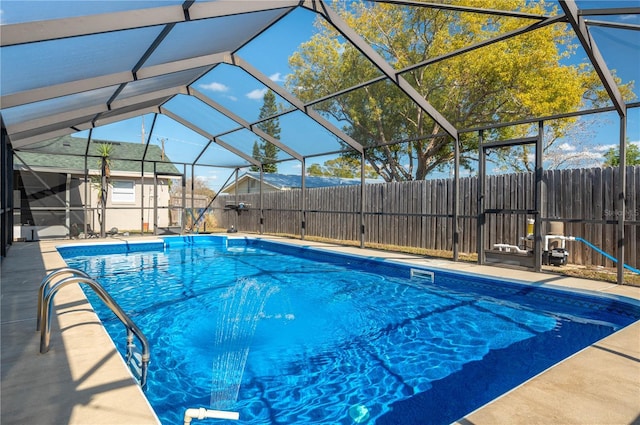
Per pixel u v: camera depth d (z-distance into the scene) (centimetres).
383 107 1229
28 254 820
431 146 1391
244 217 1634
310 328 440
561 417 177
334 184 2162
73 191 1530
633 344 283
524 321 453
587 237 664
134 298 584
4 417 177
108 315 491
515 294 550
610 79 493
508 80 1028
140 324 455
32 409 185
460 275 627
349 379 305
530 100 1052
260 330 428
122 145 1725
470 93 1101
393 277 732
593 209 655
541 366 326
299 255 1037
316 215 1268
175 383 299
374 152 1666
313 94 1573
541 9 1073
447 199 888
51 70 462
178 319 475
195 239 1277
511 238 768
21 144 914
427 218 932
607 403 191
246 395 280
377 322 457
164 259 988
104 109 782
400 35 1335
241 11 477
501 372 314
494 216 800
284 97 806
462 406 261
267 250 1176
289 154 1202
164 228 1454
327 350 369
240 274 782
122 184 1680
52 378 220
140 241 1139
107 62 519
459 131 733
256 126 1052
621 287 495
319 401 271
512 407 187
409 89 673
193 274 785
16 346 270
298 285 675
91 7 349
